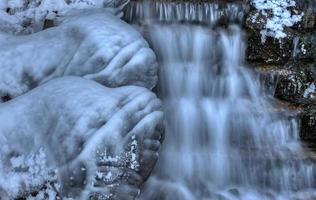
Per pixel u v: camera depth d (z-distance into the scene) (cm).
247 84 598
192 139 555
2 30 616
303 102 588
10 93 505
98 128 405
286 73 600
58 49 506
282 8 630
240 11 631
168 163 521
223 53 614
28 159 416
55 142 409
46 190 407
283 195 513
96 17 525
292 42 618
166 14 618
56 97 430
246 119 562
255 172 523
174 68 590
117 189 405
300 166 525
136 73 479
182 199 488
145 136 420
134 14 617
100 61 475
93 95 423
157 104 443
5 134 428
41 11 622
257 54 620
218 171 522
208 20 627
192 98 586
